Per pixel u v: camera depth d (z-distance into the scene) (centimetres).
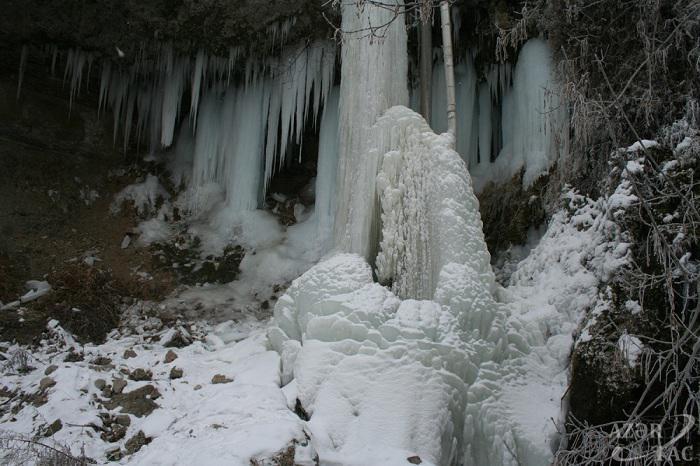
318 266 712
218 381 670
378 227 771
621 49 833
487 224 951
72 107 1117
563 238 766
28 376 702
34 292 905
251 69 1044
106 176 1123
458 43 991
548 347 685
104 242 1038
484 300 673
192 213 1102
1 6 930
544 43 920
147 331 876
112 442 589
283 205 1117
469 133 994
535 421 620
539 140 909
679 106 786
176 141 1178
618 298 636
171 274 1005
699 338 465
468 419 618
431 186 741
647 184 629
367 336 646
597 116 742
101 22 961
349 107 838
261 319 922
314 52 994
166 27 960
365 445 577
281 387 654
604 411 597
